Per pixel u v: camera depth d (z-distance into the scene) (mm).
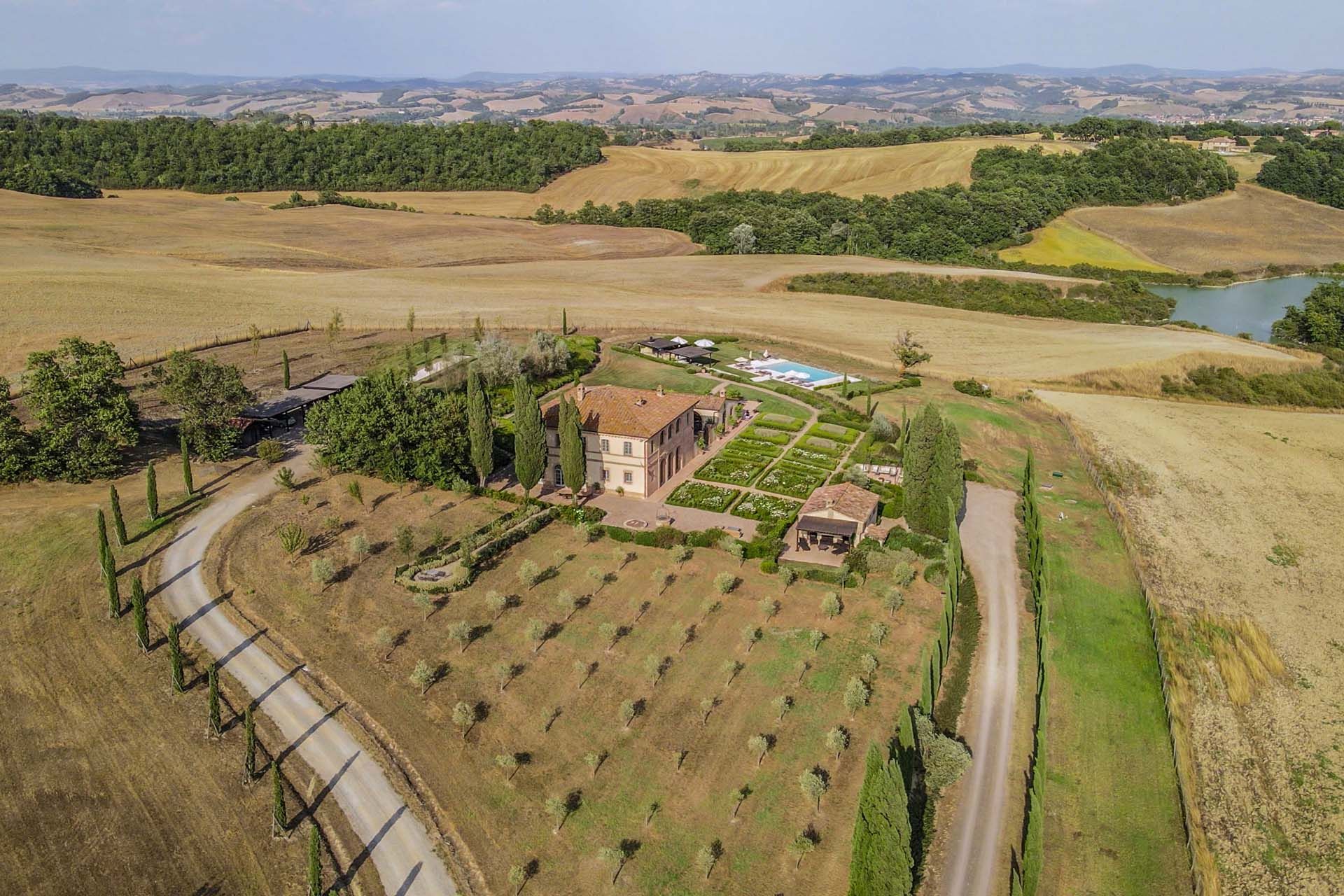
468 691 52312
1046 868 42844
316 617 58312
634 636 58125
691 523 74688
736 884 40656
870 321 151750
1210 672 60406
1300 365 131375
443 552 67375
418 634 57344
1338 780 51531
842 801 45375
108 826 41750
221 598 59562
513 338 129375
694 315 151250
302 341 125312
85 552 63781
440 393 97125
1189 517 84500
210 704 47781
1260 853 46156
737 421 100812
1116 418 110500
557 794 45188
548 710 50594
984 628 61312
